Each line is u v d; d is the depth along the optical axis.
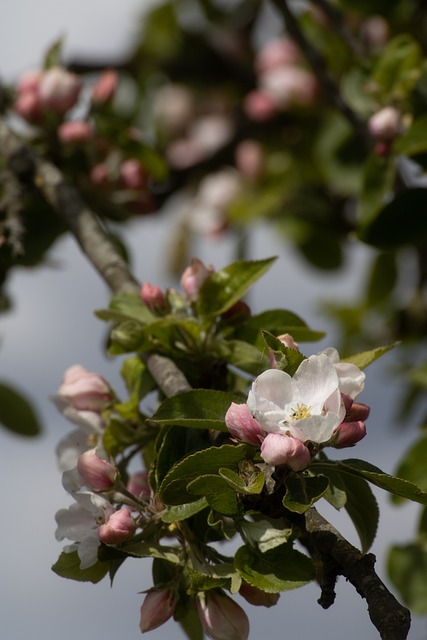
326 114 8.83
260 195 9.25
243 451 3.98
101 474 4.36
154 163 7.21
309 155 9.13
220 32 10.07
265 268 5.00
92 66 9.51
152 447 4.90
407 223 6.23
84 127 7.02
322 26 7.98
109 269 5.62
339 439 3.97
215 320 5.00
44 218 7.32
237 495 4.01
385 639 3.56
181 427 4.39
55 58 7.38
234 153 9.60
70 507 4.32
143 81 9.78
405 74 6.66
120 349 4.96
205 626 4.20
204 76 9.96
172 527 4.30
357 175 8.33
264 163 9.38
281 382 3.94
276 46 9.62
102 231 5.90
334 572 3.91
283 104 9.37
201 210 9.52
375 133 6.37
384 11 8.01
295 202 9.05
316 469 4.07
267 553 4.02
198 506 4.17
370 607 3.67
